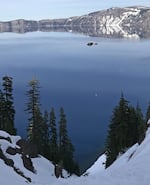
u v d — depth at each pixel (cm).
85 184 2312
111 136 5625
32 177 4325
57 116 13438
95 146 9794
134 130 5550
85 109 14550
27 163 4638
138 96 17738
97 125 12000
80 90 19550
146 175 2328
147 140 3847
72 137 10694
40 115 6694
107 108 14625
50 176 4872
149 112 5100
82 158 8825
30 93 6688
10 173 3581
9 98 6894
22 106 14838
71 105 15388
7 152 4506
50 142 6819
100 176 2452
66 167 6631
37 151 5356
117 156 5472
